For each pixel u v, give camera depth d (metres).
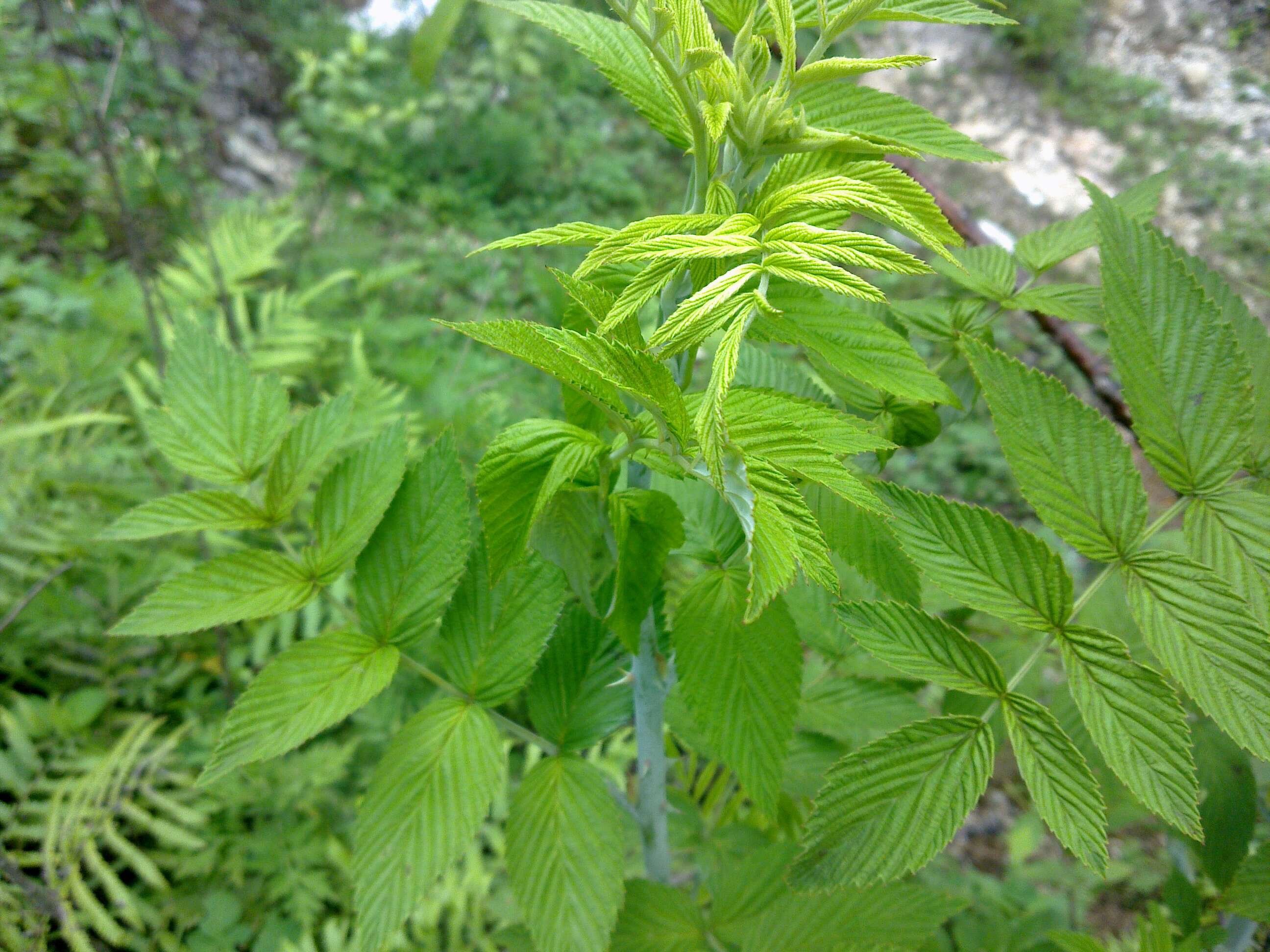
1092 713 0.24
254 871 0.76
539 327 0.20
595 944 0.27
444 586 0.29
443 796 0.28
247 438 0.31
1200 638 0.23
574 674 0.32
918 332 0.34
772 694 0.28
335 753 0.80
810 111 0.26
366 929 0.26
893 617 0.25
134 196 1.32
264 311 1.19
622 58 0.26
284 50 2.34
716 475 0.19
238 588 0.29
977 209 2.33
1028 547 0.25
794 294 0.26
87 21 1.34
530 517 0.23
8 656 0.80
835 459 0.21
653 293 0.21
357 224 1.90
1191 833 0.22
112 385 1.03
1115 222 0.26
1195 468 0.25
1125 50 2.88
